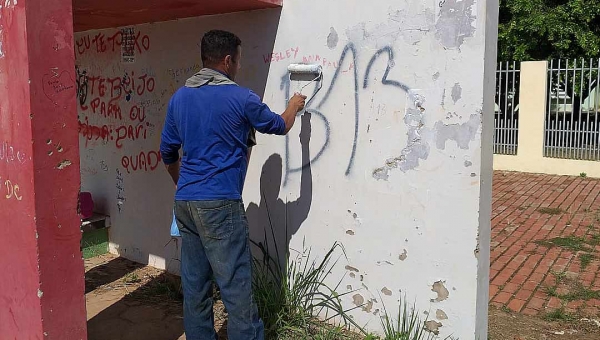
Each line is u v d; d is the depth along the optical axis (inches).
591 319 160.7
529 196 345.4
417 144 124.3
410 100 124.3
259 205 160.1
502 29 530.0
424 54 121.0
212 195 113.0
